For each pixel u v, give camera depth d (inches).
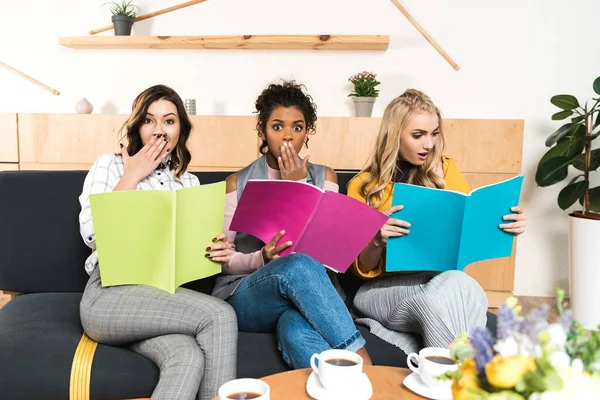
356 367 28.9
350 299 60.6
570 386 18.3
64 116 103.0
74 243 58.6
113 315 44.6
